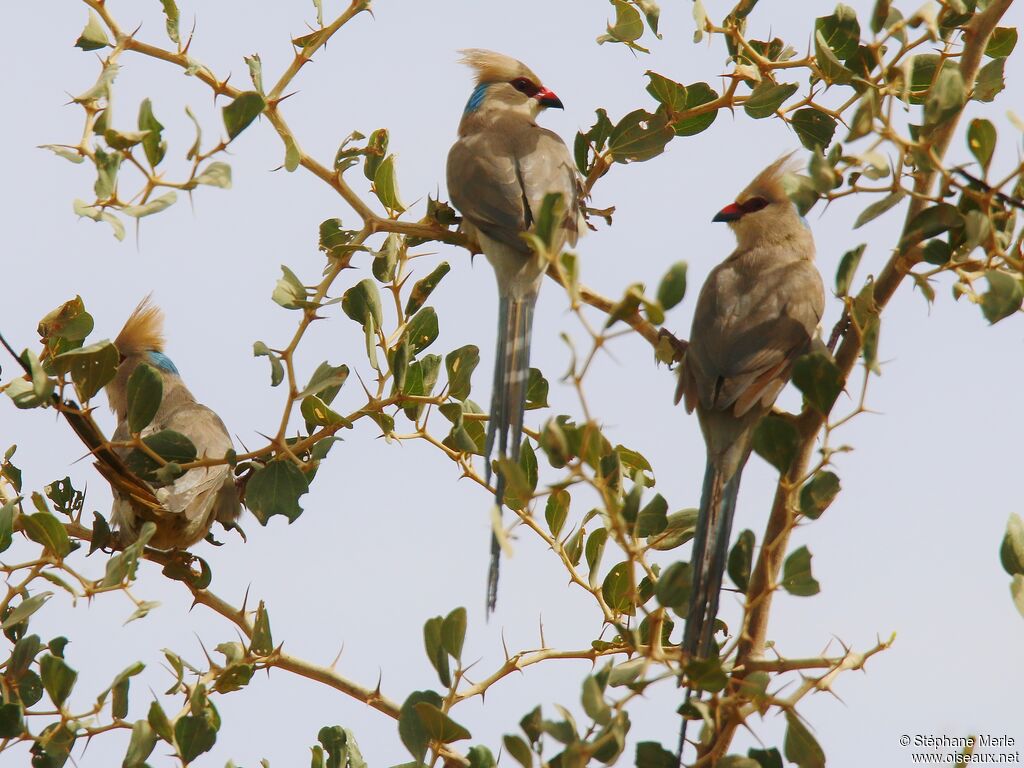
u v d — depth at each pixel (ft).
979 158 25.82
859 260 27.27
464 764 26.53
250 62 32.04
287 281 31.32
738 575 26.08
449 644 26.05
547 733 22.98
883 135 25.44
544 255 20.86
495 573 29.60
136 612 26.68
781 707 24.02
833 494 24.39
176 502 37.68
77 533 34.65
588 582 32.09
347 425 32.86
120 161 26.02
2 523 28.19
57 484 34.55
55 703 27.40
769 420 24.76
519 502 33.32
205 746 27.45
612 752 22.66
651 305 20.86
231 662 30.25
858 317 27.68
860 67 31.94
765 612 26.35
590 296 35.78
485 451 34.37
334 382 32.07
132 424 30.96
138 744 27.14
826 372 24.49
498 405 36.35
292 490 32.65
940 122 25.45
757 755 26.00
